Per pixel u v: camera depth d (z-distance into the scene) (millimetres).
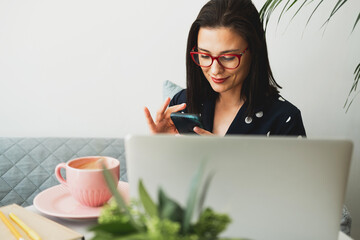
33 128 1688
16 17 1591
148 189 551
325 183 540
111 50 1653
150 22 1635
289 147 526
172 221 416
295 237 559
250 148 528
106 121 1715
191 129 1021
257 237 556
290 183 537
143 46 1656
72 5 1604
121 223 404
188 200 426
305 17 1628
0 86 1643
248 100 1220
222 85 1133
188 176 536
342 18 1634
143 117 1722
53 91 1667
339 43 1656
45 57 1635
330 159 531
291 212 549
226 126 1287
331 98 1709
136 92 1697
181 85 1695
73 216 690
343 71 1682
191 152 531
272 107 1242
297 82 1692
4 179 1369
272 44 1653
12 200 1354
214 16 1060
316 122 1734
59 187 833
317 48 1660
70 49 1639
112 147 1522
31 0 1583
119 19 1628
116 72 1674
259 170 533
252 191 541
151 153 538
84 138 1534
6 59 1622
